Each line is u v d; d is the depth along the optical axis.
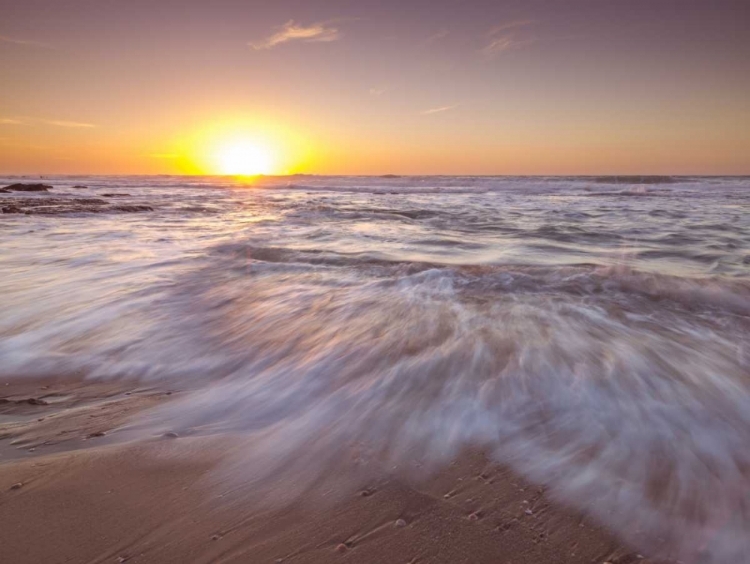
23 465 2.50
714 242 9.97
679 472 2.36
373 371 3.66
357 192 40.28
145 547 1.90
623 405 3.02
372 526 2.03
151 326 5.00
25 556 1.84
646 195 29.03
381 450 2.62
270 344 4.42
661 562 1.82
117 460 2.54
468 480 2.33
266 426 2.97
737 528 1.99
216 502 2.19
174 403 3.37
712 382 3.34
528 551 1.88
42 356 4.30
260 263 7.73
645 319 4.73
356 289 6.05
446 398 3.16
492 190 39.25
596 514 2.08
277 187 56.06
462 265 7.17
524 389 3.23
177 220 15.59
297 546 1.91
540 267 6.88
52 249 9.39
